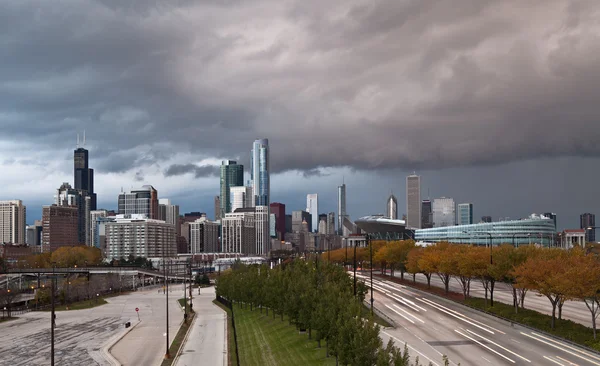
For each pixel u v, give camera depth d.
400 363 47.03
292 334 97.00
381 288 157.62
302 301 89.50
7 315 174.50
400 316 103.44
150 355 99.88
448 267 128.88
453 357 68.44
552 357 68.25
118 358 98.38
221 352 99.38
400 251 183.38
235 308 168.88
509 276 104.69
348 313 64.00
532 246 119.81
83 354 103.31
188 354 98.56
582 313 104.31
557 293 81.81
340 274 120.75
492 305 109.00
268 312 134.62
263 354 88.56
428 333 85.44
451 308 114.75
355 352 56.38
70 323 152.88
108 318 163.38
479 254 116.31
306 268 133.38
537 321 89.31
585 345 73.12
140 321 153.75
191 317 156.62
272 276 128.88
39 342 119.31
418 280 182.25
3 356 103.62
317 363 72.75
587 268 77.94
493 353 70.62
